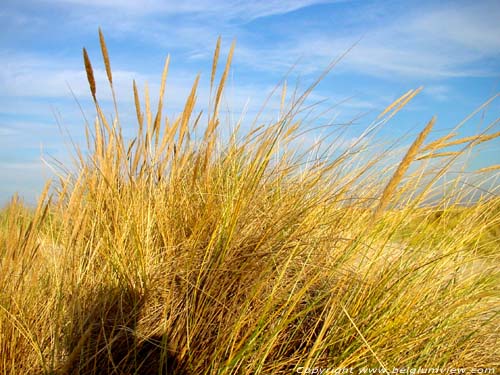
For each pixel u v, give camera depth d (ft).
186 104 4.16
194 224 4.16
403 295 3.53
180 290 3.72
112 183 4.33
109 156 4.38
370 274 3.85
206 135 4.21
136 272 3.77
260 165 4.06
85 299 3.59
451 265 4.06
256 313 3.35
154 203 4.37
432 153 3.83
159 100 4.32
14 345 3.11
